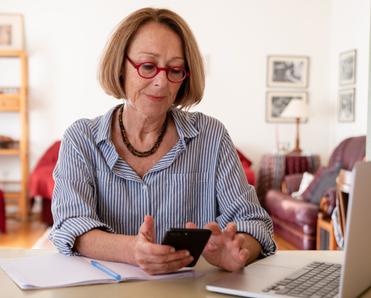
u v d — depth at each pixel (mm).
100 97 6293
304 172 5953
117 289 976
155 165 1288
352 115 5980
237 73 6453
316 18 6523
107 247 1135
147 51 1164
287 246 4730
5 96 5910
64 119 6285
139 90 1184
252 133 6516
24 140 5984
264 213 1304
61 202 1249
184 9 6348
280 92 6527
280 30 6484
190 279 1042
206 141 1344
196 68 1237
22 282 986
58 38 6215
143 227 1051
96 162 1298
